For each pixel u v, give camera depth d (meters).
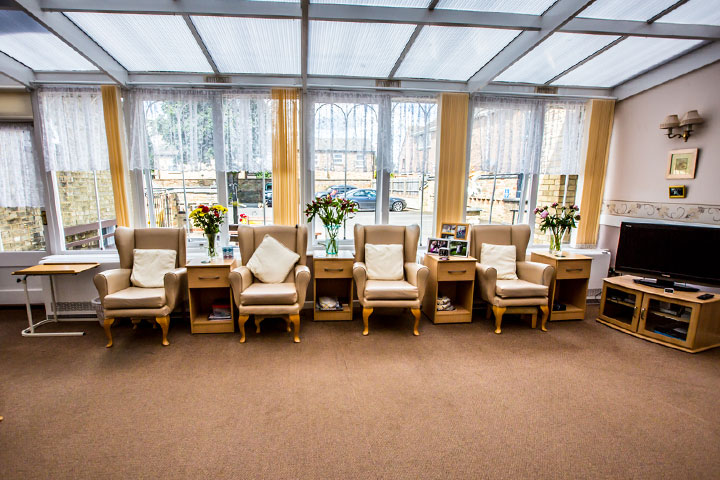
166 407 2.16
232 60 3.24
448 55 3.19
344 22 2.59
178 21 2.61
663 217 3.57
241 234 3.45
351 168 3.79
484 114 3.87
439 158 3.87
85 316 3.61
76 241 3.85
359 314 3.78
